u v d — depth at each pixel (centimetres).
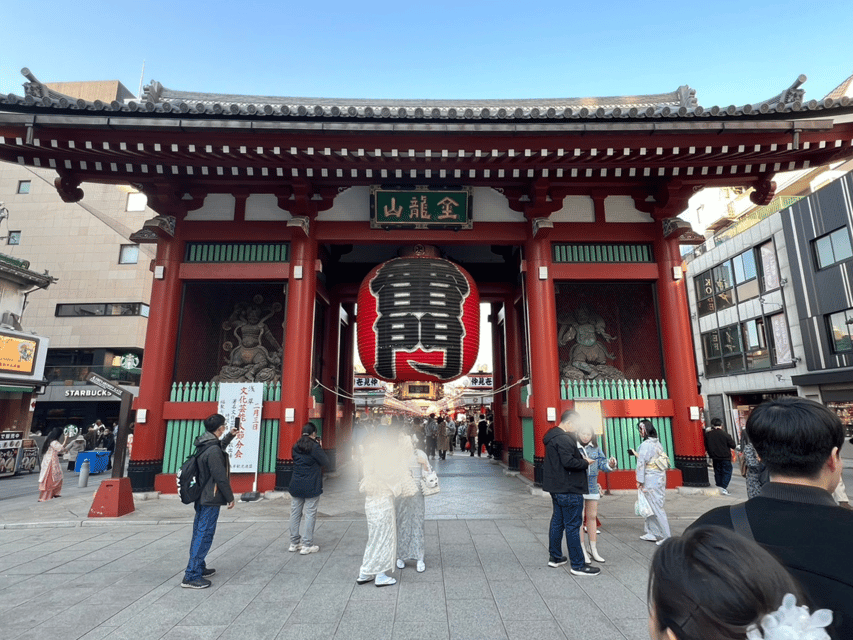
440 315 884
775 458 159
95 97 3109
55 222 2981
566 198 1040
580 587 448
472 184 981
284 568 511
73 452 1739
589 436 541
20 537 655
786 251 2094
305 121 777
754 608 88
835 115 764
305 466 571
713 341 2614
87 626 373
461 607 405
